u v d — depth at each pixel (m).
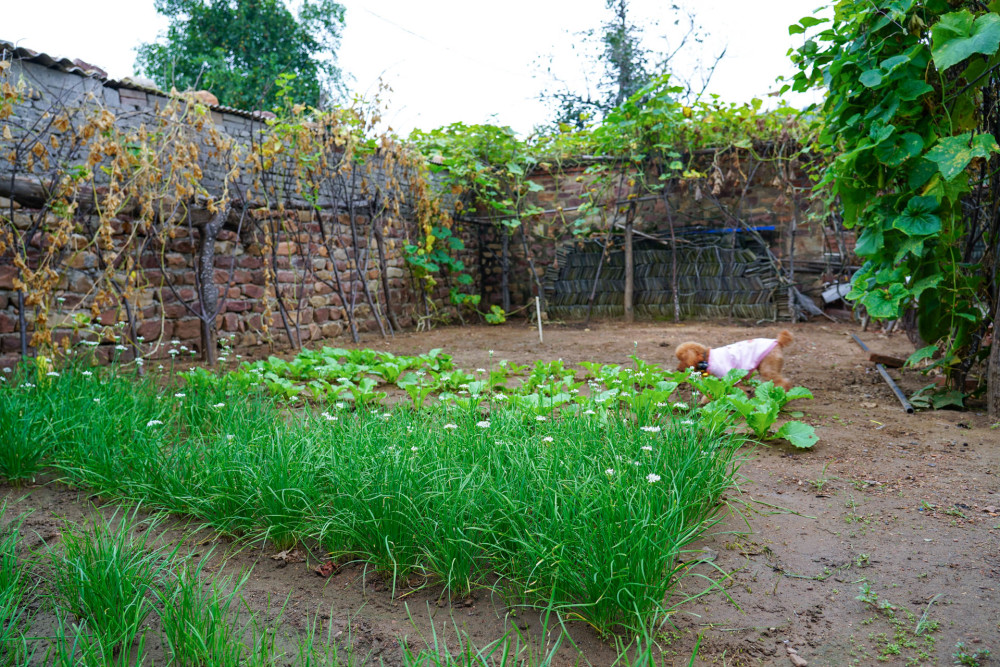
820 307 11.17
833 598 2.26
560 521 2.29
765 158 11.14
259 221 8.59
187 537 2.71
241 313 8.47
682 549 2.57
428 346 9.12
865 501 3.11
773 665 1.90
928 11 4.45
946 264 4.64
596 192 12.41
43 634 1.98
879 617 2.14
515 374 6.52
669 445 3.03
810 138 10.33
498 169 12.62
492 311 12.70
